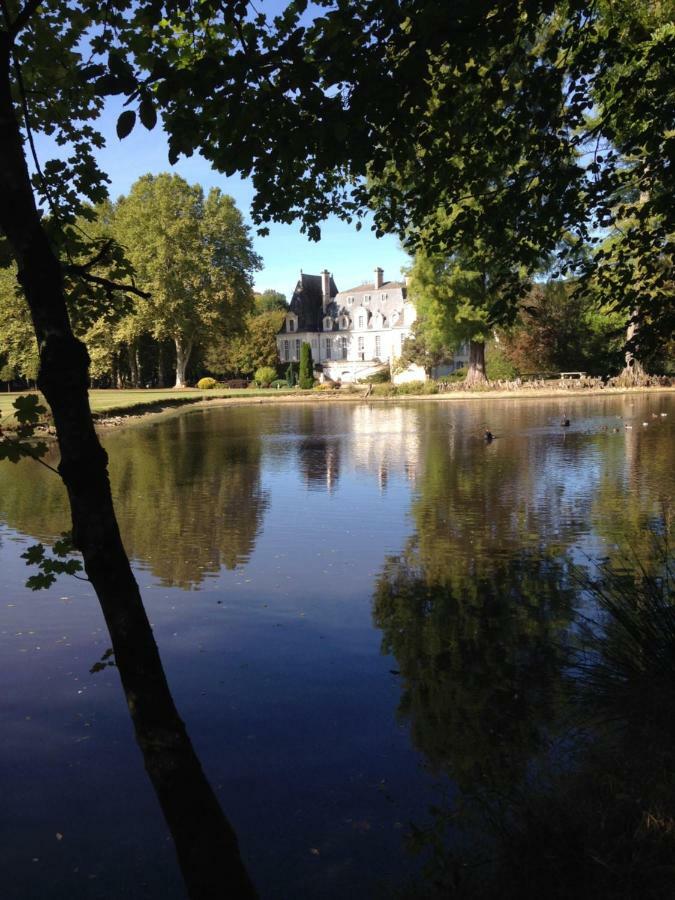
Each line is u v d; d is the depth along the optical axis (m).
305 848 3.06
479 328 42.69
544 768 3.51
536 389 45.31
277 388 63.16
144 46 3.41
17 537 9.09
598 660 4.70
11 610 6.26
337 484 12.84
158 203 54.00
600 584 6.46
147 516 10.19
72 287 3.41
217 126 3.66
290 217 5.96
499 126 5.93
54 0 3.30
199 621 5.89
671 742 3.49
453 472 13.92
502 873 2.77
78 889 2.88
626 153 6.38
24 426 2.29
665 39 6.23
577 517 9.48
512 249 6.68
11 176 1.74
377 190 6.49
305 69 3.28
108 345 53.75
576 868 2.67
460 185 6.31
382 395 49.72
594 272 7.30
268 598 6.47
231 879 1.81
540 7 4.93
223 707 4.36
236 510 10.56
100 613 6.18
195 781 1.82
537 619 5.73
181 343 60.97
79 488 1.78
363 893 2.78
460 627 5.64
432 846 3.02
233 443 20.64
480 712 4.18
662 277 7.08
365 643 5.36
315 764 3.70
